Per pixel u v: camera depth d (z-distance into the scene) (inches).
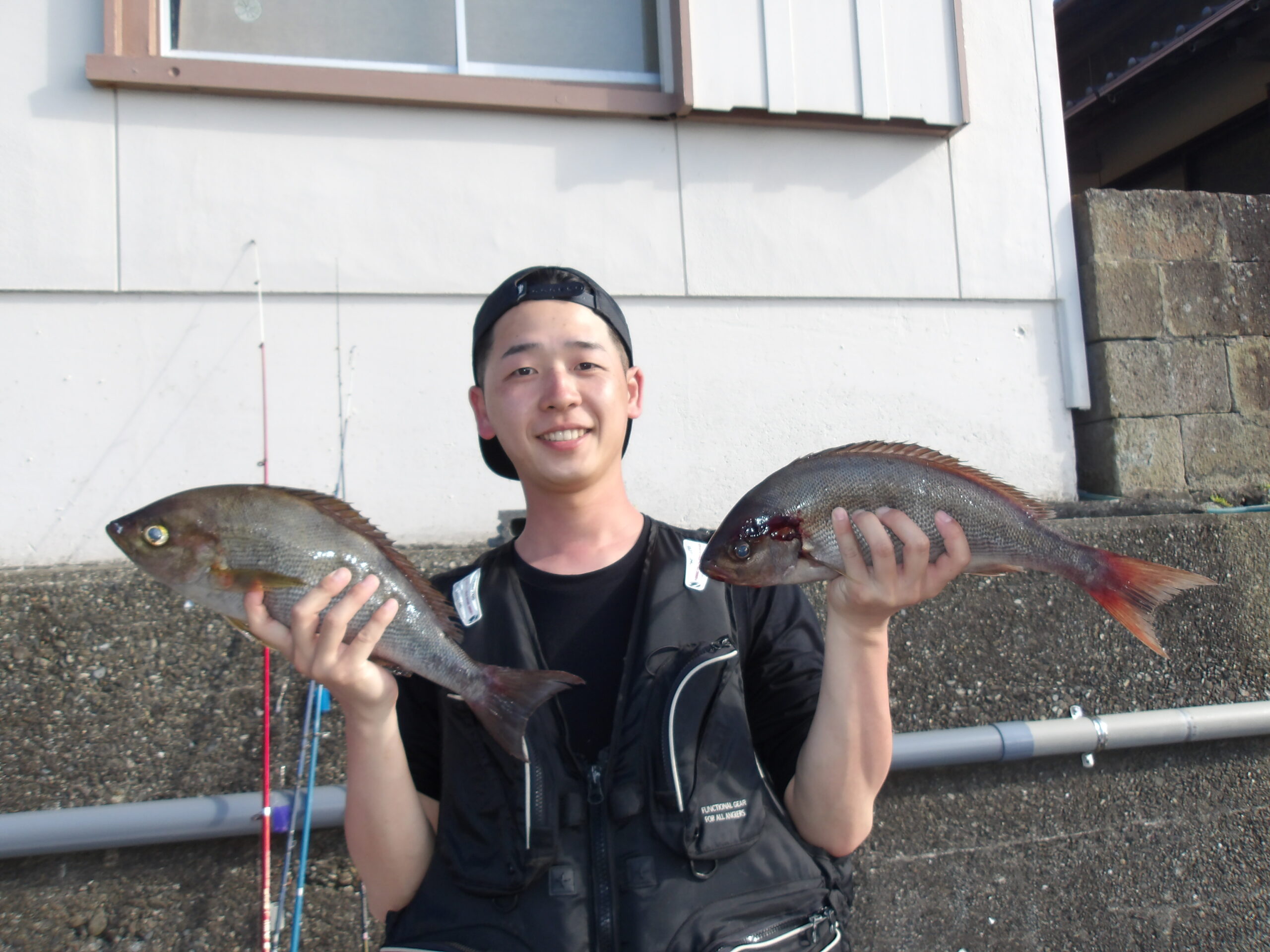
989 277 158.4
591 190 145.9
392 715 69.1
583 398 75.2
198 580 66.7
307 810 100.9
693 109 146.4
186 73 130.7
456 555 124.0
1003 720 126.2
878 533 63.4
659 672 69.8
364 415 134.7
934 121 155.3
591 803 66.4
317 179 136.9
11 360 124.6
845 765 67.3
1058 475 157.3
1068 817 126.0
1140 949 125.4
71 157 129.1
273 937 100.3
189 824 102.2
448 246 140.2
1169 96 299.4
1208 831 130.4
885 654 68.7
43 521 122.9
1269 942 129.8
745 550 70.4
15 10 129.4
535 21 152.0
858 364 152.5
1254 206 166.6
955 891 120.7
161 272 130.1
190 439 128.7
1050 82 164.9
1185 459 156.5
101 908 102.7
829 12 152.9
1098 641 131.5
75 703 106.4
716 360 147.6
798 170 153.6
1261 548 139.5
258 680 110.0
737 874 64.9
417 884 70.3
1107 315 157.1
